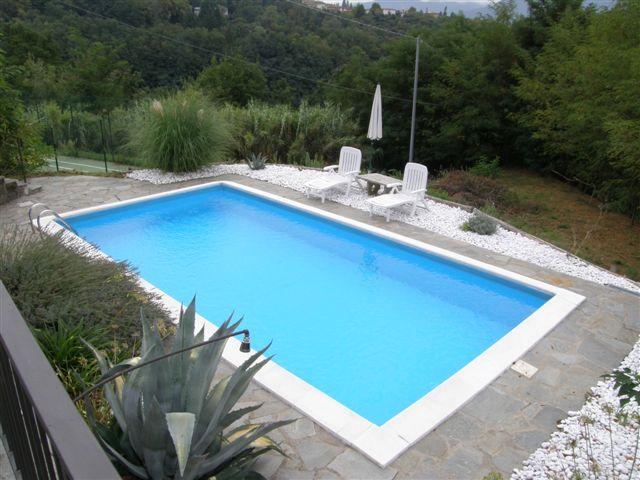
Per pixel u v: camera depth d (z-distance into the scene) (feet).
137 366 8.36
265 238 29.89
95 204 31.22
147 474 9.91
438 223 30.09
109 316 15.99
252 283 24.59
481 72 71.26
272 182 37.37
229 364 16.37
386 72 81.10
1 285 7.54
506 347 17.85
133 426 9.50
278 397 14.83
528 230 43.14
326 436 13.41
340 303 23.00
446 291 24.49
